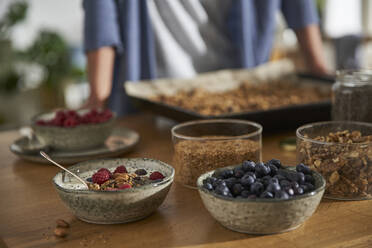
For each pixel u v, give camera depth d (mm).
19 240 798
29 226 853
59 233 798
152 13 1860
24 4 4270
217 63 2018
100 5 1706
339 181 902
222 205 750
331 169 903
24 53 4223
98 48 1737
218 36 1987
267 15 2029
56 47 4219
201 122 1105
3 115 4156
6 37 4254
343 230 781
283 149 1236
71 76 4281
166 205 919
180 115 1386
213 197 757
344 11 4250
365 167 891
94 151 1281
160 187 839
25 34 4574
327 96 1605
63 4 4621
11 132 1593
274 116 1331
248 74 1876
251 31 2029
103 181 893
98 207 810
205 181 833
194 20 1939
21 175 1147
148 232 804
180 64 1950
